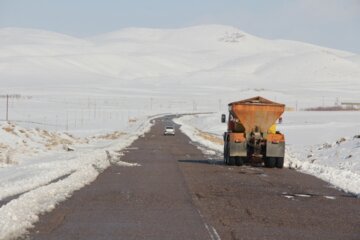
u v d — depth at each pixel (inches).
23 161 1974.7
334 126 4665.4
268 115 2001.7
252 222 868.6
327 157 2390.5
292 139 3722.9
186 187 1302.9
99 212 934.4
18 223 794.2
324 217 936.3
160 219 876.0
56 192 1142.3
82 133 4512.8
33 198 1004.6
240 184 1392.7
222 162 2098.9
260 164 2046.0
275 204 1067.9
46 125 5319.9
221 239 733.3
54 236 738.2
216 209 987.3
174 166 1875.0
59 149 2635.3
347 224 878.4
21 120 5821.9
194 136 4207.7
